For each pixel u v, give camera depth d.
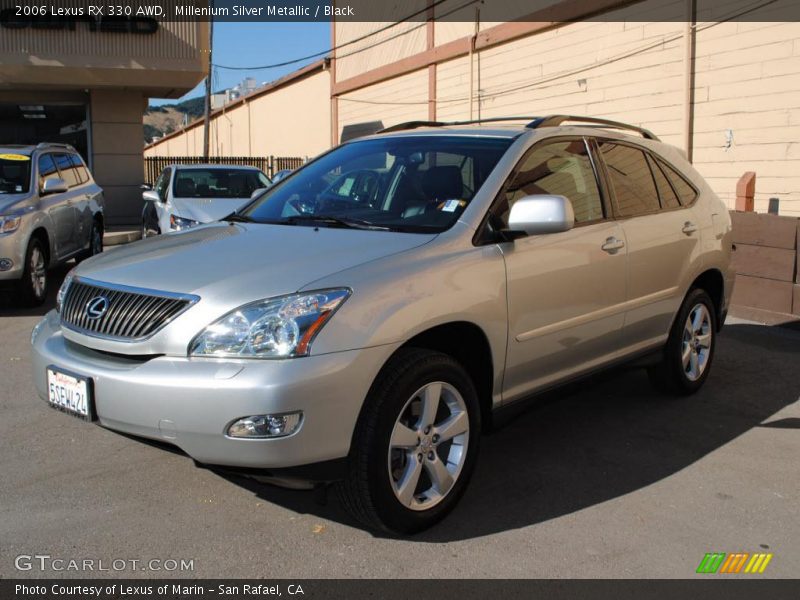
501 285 3.53
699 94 11.27
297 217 4.10
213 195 10.66
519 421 4.82
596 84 13.38
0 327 7.19
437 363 3.23
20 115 21.66
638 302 4.53
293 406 2.79
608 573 3.03
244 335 2.88
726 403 5.22
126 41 15.68
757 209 10.55
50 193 8.54
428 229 3.60
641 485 3.87
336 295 2.97
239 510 3.48
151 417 2.93
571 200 4.17
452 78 17.94
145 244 3.92
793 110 9.97
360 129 23.44
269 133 34.09
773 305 7.73
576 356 4.13
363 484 3.02
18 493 3.62
